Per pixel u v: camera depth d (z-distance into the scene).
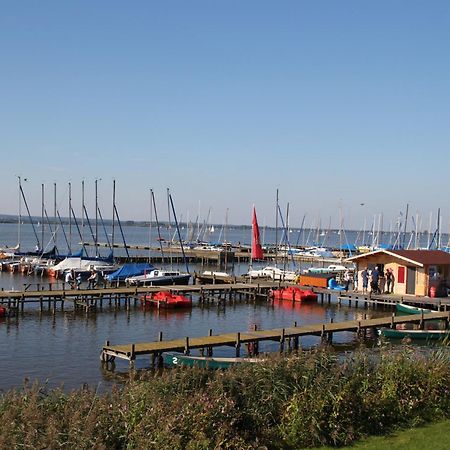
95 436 12.06
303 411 14.13
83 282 69.69
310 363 15.70
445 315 41.69
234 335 31.72
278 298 56.06
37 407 12.93
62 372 28.36
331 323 36.94
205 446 12.09
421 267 50.00
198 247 130.50
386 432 14.72
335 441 13.84
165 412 12.69
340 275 70.50
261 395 14.34
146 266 68.25
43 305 49.62
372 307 51.91
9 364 29.80
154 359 28.92
